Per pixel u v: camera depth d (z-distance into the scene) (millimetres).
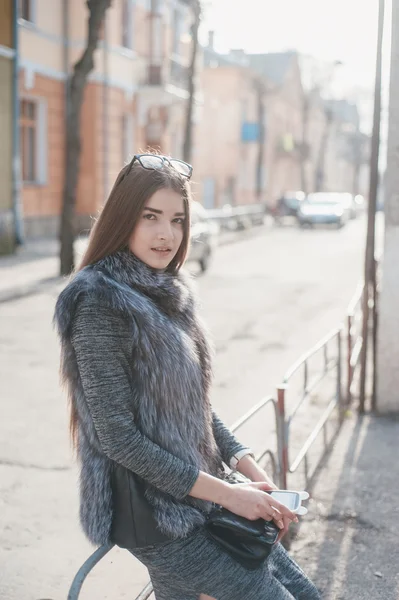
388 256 5938
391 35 5562
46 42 21438
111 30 23844
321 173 63594
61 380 1909
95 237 1912
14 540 4012
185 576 1846
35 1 20719
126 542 1825
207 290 13875
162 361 1799
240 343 9281
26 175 22016
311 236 30172
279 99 55562
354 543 3895
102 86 23641
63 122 22891
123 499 1821
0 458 5215
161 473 1751
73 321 1777
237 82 44438
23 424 5996
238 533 1832
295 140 56781
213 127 44656
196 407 1887
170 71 27750
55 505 4461
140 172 1890
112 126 24578
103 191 24188
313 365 8117
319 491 4547
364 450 5293
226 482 1896
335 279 15766
